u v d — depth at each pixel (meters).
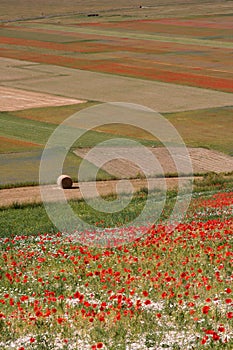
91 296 31.64
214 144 105.81
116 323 28.30
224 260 37.09
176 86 160.88
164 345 26.33
